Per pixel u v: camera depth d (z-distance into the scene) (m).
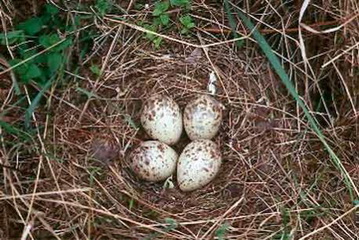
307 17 0.78
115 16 0.78
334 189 0.74
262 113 0.77
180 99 0.78
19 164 0.73
